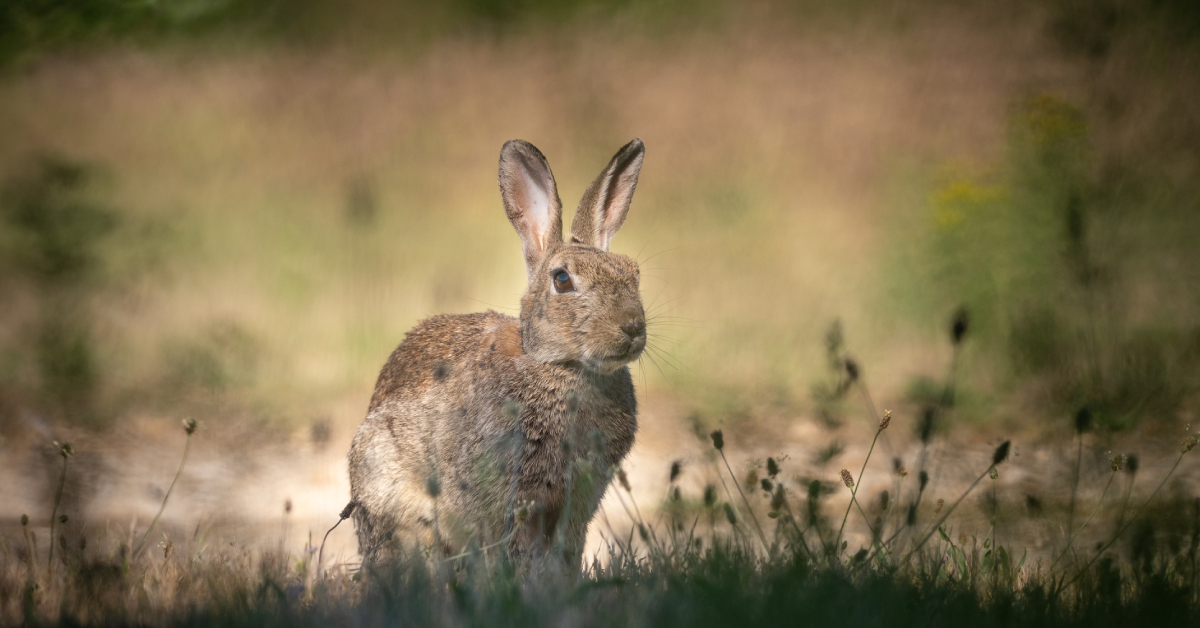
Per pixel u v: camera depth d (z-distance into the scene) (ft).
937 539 32.07
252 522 38.40
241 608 23.38
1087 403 45.88
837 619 21.34
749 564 25.39
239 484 43.32
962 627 21.88
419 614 22.15
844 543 26.12
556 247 30.73
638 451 48.32
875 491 38.93
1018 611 22.84
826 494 26.99
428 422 30.42
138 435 49.55
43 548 32.63
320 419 47.52
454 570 25.82
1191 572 25.02
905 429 48.39
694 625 20.94
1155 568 26.43
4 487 41.04
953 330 31.60
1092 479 36.86
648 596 22.63
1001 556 26.73
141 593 25.46
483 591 23.39
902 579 24.16
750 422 51.65
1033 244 57.62
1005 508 35.01
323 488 43.37
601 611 22.15
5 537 31.58
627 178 33.14
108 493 41.37
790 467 43.16
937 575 24.94
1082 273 54.44
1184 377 49.98
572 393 29.01
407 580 24.61
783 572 24.12
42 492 39.96
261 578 25.94
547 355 28.66
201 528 37.11
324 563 31.71
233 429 50.62
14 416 51.29
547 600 22.71
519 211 32.81
